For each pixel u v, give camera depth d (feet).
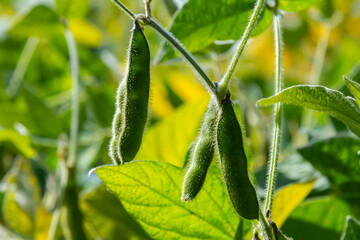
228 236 1.30
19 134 1.76
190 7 1.41
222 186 1.26
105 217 1.63
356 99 1.21
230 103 1.13
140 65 1.15
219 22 1.43
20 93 1.96
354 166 1.51
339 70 2.06
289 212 1.48
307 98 1.18
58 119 1.93
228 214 1.28
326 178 1.57
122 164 1.22
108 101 1.97
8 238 1.79
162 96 2.13
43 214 1.70
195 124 1.64
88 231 1.61
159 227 1.29
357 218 1.50
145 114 1.15
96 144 1.88
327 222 1.49
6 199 1.73
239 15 1.42
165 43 1.41
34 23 1.82
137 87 1.15
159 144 1.65
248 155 1.30
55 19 1.79
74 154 1.67
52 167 1.87
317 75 2.02
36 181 1.82
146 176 1.25
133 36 1.15
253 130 1.99
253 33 1.45
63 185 1.63
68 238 1.60
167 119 1.62
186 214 1.28
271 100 1.17
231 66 1.14
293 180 1.62
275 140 1.26
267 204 1.24
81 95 2.03
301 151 1.54
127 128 1.15
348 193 1.53
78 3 1.77
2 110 1.91
